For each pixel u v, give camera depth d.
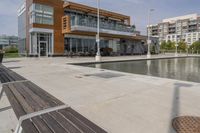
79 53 32.47
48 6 29.30
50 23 29.66
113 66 19.44
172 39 112.31
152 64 22.92
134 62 25.20
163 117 3.86
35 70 12.17
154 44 56.34
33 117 2.97
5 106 4.65
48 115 3.07
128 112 4.16
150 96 5.53
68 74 10.41
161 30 122.56
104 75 10.10
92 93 5.92
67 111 3.29
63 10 31.33
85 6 33.38
